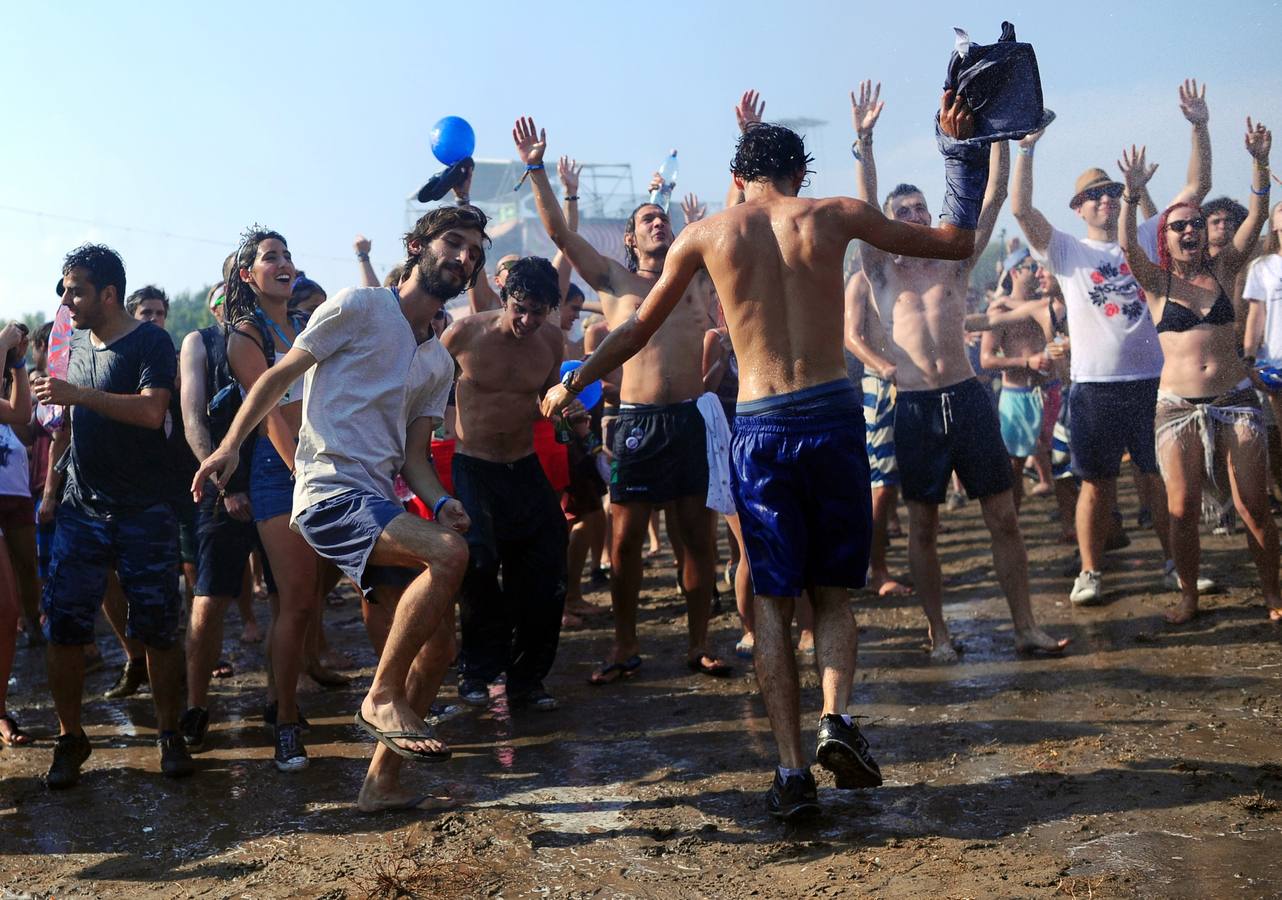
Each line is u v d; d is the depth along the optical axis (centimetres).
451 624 368
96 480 426
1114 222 569
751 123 517
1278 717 397
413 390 378
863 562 343
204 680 457
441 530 342
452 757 434
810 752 404
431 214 377
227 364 441
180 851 353
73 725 427
